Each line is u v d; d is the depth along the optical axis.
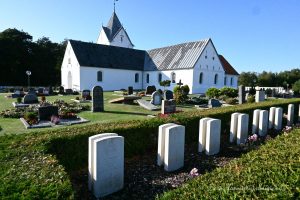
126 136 6.61
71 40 42.22
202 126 7.36
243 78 61.38
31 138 5.39
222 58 52.38
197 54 41.12
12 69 52.75
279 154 3.80
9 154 4.36
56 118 12.38
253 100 22.86
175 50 45.62
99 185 4.71
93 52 43.09
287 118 12.45
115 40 53.81
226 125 9.72
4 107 18.23
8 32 55.19
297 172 2.91
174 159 6.04
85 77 40.56
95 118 14.14
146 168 6.11
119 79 44.69
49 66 58.12
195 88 40.56
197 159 6.89
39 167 3.80
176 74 42.38
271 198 2.40
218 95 26.58
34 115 12.91
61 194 3.01
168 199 2.84
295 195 2.46
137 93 32.25
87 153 5.88
